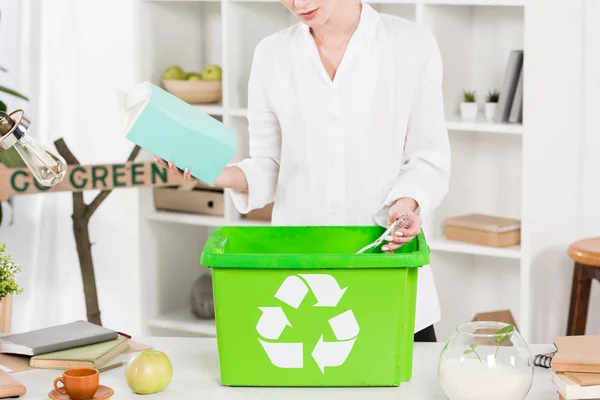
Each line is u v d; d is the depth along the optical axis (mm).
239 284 1952
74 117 4664
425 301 2512
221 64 4340
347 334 1966
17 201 4551
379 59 2480
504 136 3840
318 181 2539
